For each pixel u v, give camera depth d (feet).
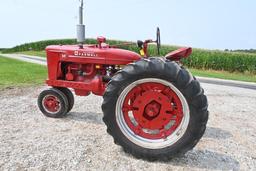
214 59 70.74
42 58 77.46
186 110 10.38
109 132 11.04
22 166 9.86
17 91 22.02
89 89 14.46
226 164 10.68
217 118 16.97
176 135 10.62
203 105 10.19
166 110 10.85
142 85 10.91
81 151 11.21
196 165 10.49
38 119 15.14
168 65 10.37
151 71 10.39
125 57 13.62
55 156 10.69
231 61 69.05
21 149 11.20
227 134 14.08
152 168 10.12
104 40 14.48
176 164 10.52
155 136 10.96
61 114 15.39
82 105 18.53
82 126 14.28
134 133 11.02
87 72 14.76
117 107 10.94
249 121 16.56
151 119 11.03
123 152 11.28
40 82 26.30
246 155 11.55
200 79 40.91
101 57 13.98
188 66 74.08
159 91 10.88
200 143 12.68
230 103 21.43
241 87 33.32
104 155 10.96
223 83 36.76
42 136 12.68
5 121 14.62
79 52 14.40
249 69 67.31
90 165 10.11
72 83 14.75
